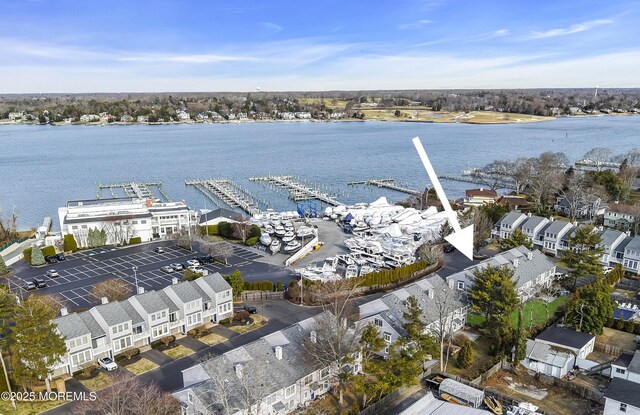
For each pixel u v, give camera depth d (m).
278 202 177.50
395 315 64.31
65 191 191.25
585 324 66.19
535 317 74.06
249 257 105.00
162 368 60.25
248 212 161.50
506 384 57.25
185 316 69.44
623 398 47.34
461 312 71.12
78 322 60.62
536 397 54.47
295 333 58.09
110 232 112.19
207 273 87.25
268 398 49.31
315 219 142.75
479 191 159.75
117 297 76.31
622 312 73.62
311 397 54.44
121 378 56.38
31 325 52.44
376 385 50.84
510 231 112.25
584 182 145.75
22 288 84.75
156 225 119.62
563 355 59.47
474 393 51.97
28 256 100.44
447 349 63.09
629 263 91.81
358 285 84.19
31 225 143.75
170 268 94.19
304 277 89.75
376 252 105.62
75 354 58.88
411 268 91.19
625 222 118.69
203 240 116.75
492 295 66.12
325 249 112.19
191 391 47.22
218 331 70.56
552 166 165.38
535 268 84.69
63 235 109.62
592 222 124.19
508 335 61.78
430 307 67.56
